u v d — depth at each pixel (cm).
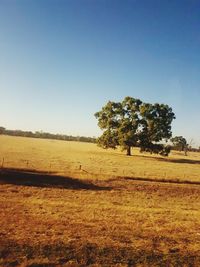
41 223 1745
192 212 2402
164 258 1354
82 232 1631
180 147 18212
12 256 1246
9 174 3306
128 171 4831
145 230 1769
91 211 2158
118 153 10175
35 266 1184
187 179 4169
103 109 8919
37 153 7619
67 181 3309
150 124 8631
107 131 8831
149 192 3206
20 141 14075
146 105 8650
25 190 2759
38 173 3625
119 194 2973
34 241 1425
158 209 2416
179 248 1499
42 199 2466
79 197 2677
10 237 1458
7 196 2462
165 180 3888
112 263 1265
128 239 1571
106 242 1491
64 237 1521
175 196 3131
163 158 9575
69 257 1286
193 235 1744
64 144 15300
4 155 6075
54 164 5078
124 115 8831
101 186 3256
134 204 2570
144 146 8606
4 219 1767
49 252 1314
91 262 1261
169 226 1905
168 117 8700
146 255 1368
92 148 12694
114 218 2002
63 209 2153
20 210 2019
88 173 3878
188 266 1295
